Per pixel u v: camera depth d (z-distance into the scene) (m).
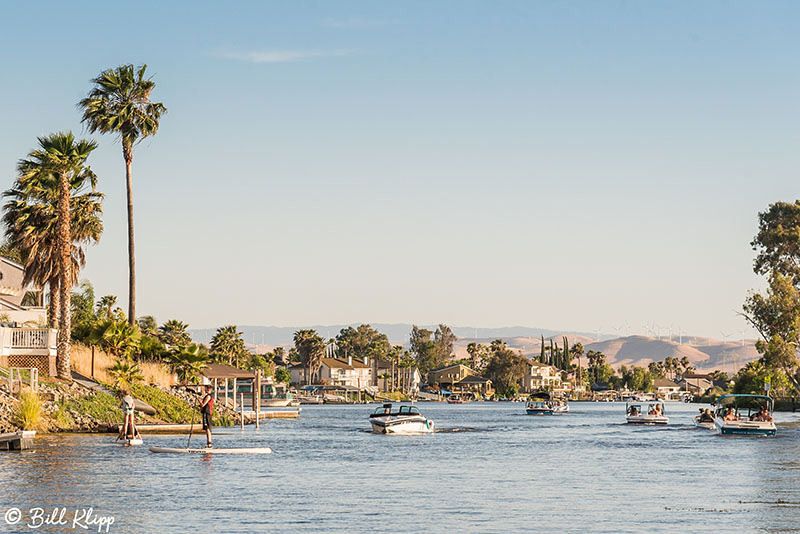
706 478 55.91
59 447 65.38
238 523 37.28
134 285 108.06
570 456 73.25
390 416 107.62
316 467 60.00
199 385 111.62
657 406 146.38
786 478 56.12
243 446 75.56
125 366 87.94
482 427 129.50
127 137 107.81
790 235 140.75
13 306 103.75
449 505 43.00
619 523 38.38
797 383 142.25
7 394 76.19
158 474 52.25
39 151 90.31
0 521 37.00
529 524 37.91
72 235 99.94
